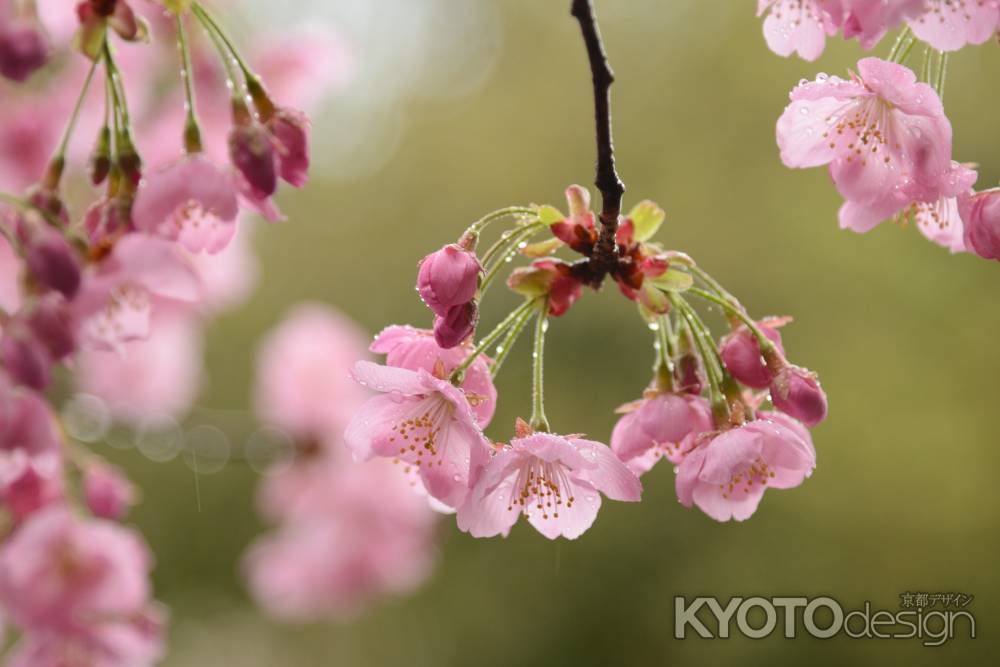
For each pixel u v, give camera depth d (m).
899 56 3.27
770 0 3.15
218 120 5.46
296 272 16.66
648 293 3.11
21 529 3.92
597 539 13.17
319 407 7.02
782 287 13.92
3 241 4.14
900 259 13.35
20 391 3.12
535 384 3.04
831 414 13.09
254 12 5.89
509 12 18.33
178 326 6.38
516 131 17.34
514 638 13.32
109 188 3.14
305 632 14.09
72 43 3.16
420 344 2.99
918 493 12.80
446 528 7.55
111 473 4.15
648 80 16.41
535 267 3.10
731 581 12.74
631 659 12.84
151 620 4.08
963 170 3.02
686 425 3.08
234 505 13.88
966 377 13.09
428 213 17.23
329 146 17.88
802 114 3.18
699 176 15.20
